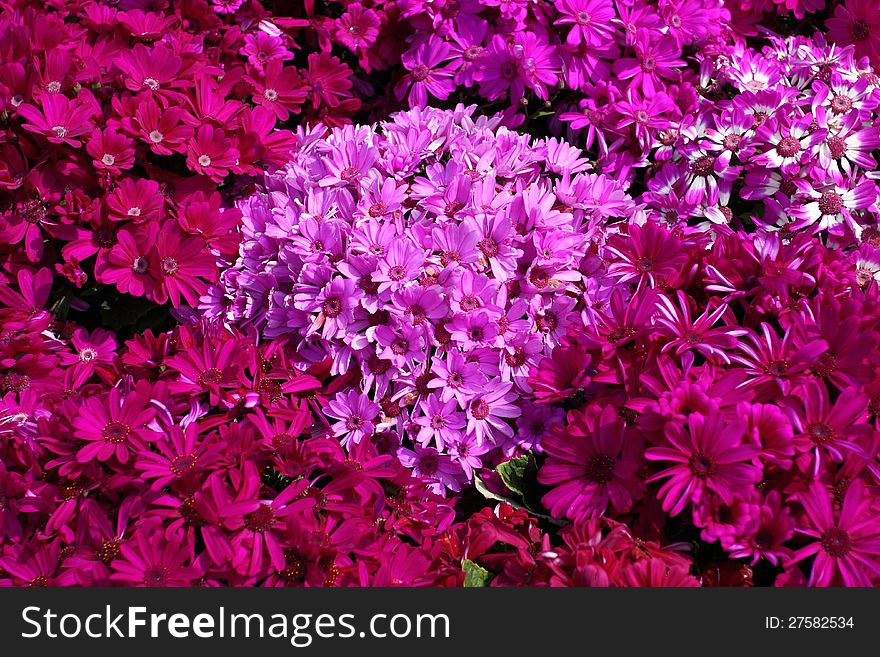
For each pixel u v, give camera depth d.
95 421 2.32
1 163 2.80
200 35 3.61
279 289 2.98
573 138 3.56
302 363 2.86
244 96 3.51
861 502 2.04
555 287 2.87
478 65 3.59
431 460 2.81
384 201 2.92
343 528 2.23
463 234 2.79
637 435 2.25
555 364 2.59
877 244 3.17
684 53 3.75
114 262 2.82
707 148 3.29
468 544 2.44
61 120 2.83
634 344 2.49
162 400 2.45
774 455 2.06
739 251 2.66
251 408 2.58
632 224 2.76
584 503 2.28
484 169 3.02
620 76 3.46
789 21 4.08
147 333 2.72
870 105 3.38
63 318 2.92
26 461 2.36
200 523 2.17
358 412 2.79
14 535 2.24
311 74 3.72
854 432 2.11
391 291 2.73
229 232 3.11
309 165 3.22
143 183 2.87
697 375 2.29
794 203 3.19
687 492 2.02
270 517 2.16
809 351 2.20
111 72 3.11
